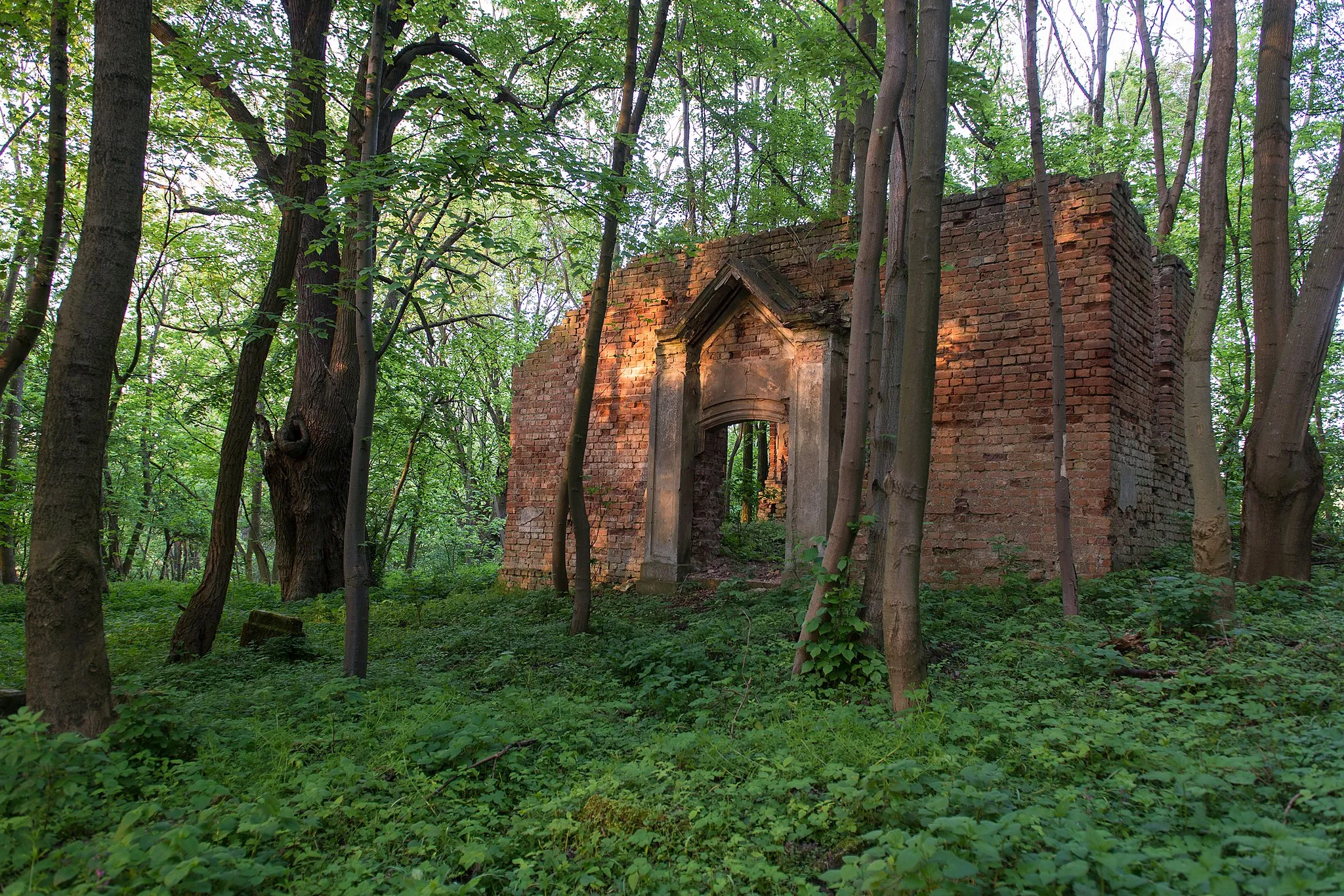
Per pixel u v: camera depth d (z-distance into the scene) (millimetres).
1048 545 9055
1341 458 13562
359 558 6570
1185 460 11422
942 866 2441
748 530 14914
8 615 11305
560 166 6340
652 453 12016
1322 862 2406
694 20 13234
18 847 3035
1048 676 5410
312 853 3188
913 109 6742
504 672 7023
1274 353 7930
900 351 6387
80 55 9641
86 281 4543
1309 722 4039
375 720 5160
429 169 5918
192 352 20406
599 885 2996
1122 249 9391
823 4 7219
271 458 13359
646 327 12594
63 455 4426
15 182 9148
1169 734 3982
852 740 4305
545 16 12438
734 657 6930
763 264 11609
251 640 8297
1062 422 7285
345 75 7395
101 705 4438
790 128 17000
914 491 5156
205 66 7406
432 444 18594
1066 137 15172
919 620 5207
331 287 7066
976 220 9914
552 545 13180
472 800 3812
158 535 30344
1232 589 6285
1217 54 6801
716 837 3305
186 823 3305
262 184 8688
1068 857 2535
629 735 4992
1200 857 2576
